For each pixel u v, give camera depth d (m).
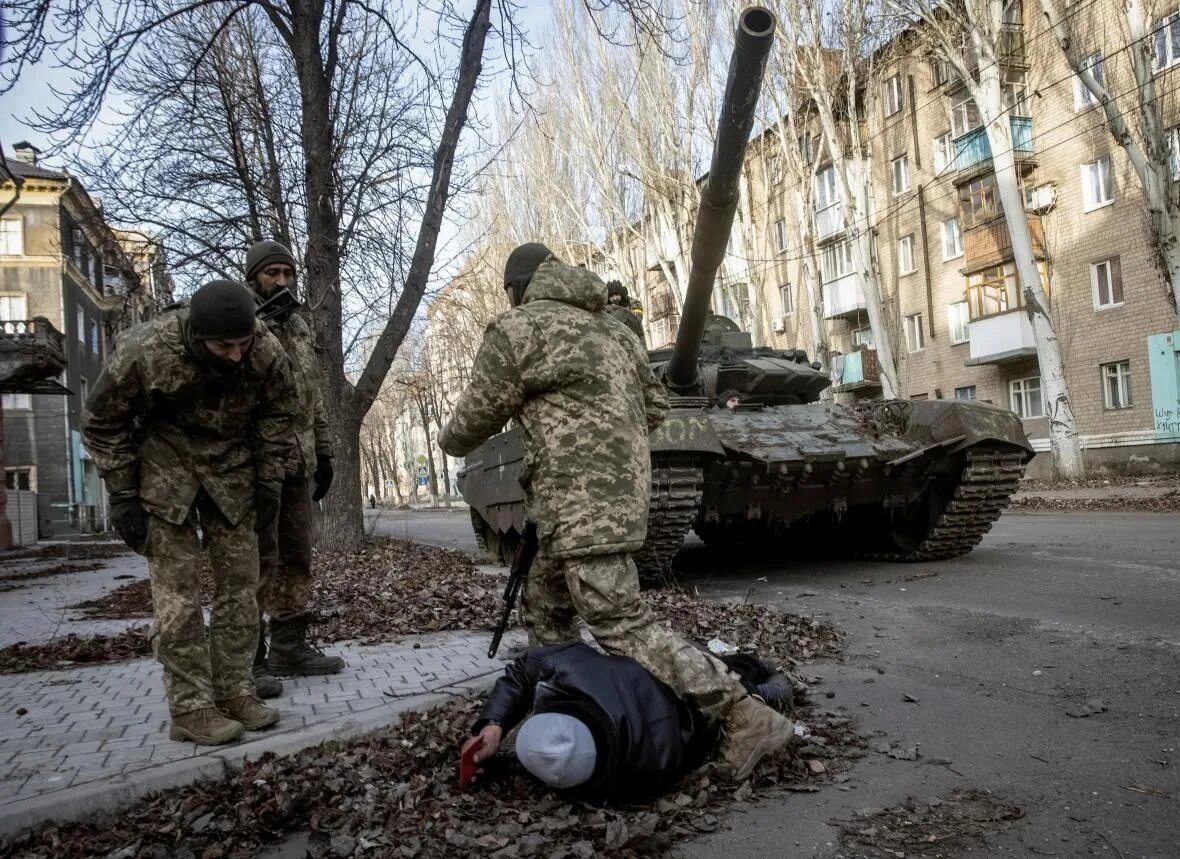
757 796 2.99
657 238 26.28
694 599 7.25
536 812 2.84
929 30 20.81
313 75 12.19
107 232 13.38
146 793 3.09
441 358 41.59
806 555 10.55
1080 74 17.88
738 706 3.04
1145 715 3.68
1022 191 23.36
